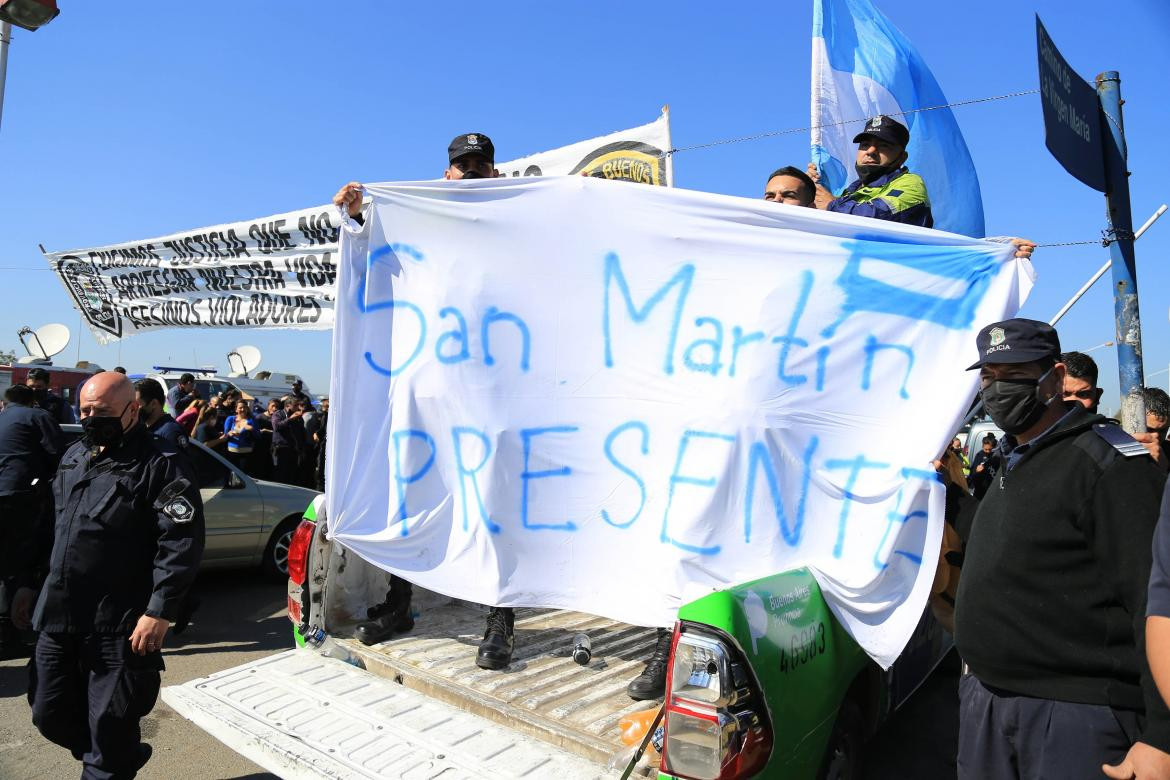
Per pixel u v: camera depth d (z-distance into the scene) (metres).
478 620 4.00
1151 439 2.72
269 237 6.21
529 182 3.30
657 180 5.70
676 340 3.05
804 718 2.38
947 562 2.79
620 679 3.23
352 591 3.61
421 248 3.42
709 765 2.05
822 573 2.65
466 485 3.29
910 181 3.63
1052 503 1.95
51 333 18.92
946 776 3.75
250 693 3.09
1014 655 1.98
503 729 2.80
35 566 4.68
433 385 3.37
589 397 3.15
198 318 6.75
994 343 2.13
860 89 5.70
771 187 3.79
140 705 2.93
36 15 5.96
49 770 3.76
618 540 3.04
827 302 2.89
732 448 2.89
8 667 5.19
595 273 3.19
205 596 7.12
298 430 11.84
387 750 2.64
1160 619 1.59
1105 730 1.85
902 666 3.39
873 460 2.75
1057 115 3.63
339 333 3.41
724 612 2.12
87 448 3.02
